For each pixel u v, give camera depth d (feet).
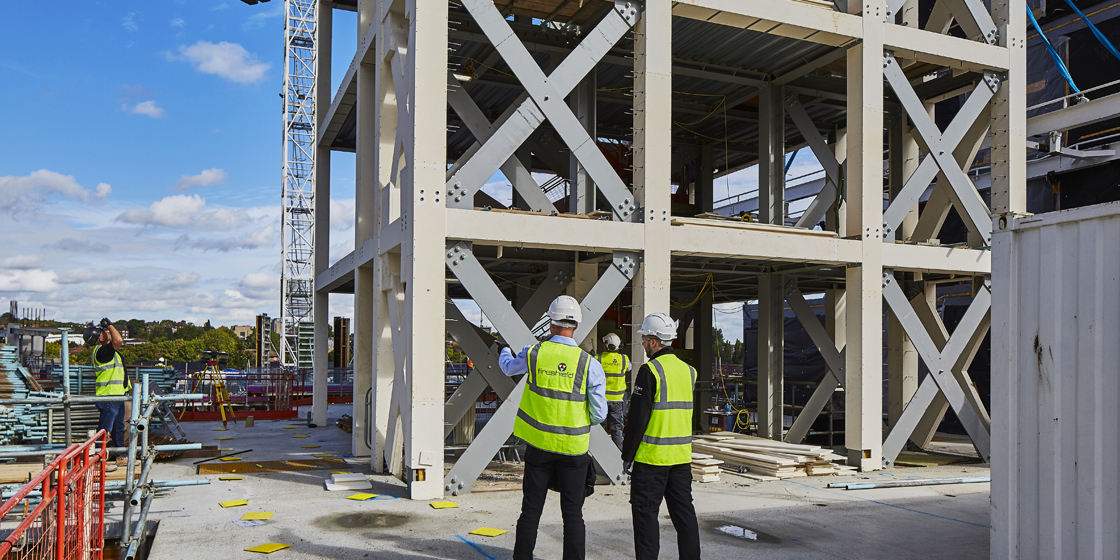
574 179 40.65
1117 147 55.62
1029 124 53.16
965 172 42.65
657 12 32.53
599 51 31.89
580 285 38.11
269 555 20.33
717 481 33.60
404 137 30.99
